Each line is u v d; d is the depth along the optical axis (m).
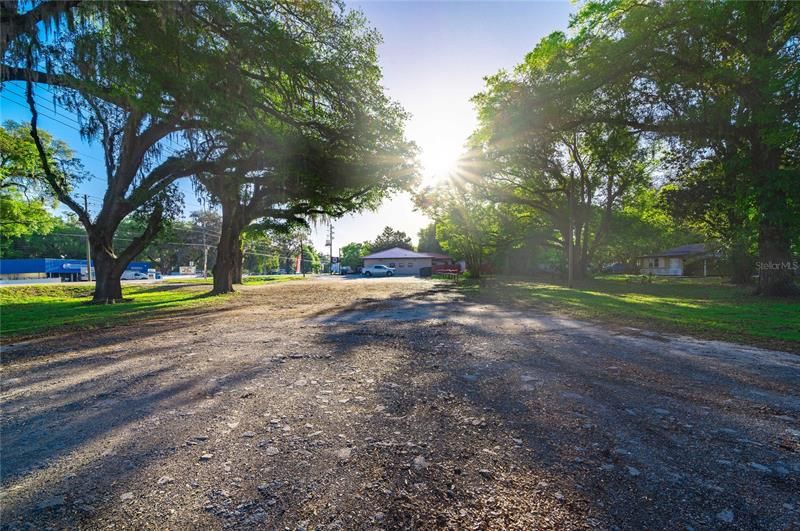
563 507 1.94
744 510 1.91
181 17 8.47
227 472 2.29
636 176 23.80
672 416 3.18
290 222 22.84
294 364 4.88
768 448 2.60
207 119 11.18
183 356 5.39
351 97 12.96
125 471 2.32
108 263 15.48
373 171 15.89
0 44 7.43
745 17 12.05
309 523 1.82
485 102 19.20
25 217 25.28
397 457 2.46
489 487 2.12
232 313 10.64
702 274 39.69
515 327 7.72
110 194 15.35
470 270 34.78
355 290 20.08
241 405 3.43
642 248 41.19
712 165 16.72
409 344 6.10
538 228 32.09
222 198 18.00
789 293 13.36
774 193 12.43
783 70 11.17
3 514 1.90
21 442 2.75
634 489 2.10
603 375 4.37
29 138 18.84
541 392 3.78
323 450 2.57
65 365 5.01
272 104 12.64
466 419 3.11
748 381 4.13
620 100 15.23
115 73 8.84
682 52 13.02
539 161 23.03
